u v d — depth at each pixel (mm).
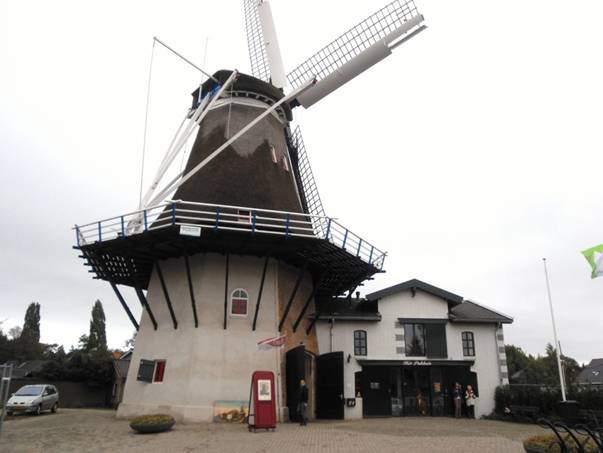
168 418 15789
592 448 9875
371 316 24938
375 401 24188
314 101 25438
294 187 24422
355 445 12867
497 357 25047
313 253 20500
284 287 21719
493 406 23984
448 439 14336
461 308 27141
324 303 25188
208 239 18750
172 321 20250
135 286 22391
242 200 21344
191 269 20641
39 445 13172
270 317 20531
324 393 22109
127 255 20797
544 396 21828
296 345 21578
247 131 23594
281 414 19281
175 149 21641
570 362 61031
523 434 16234
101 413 26016
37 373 43344
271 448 12398
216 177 21891
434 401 24453
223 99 24844
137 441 13719
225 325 19656
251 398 16500
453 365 24766
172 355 19500
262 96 25078
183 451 12086
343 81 24734
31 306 74750
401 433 15672
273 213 20766
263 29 29156
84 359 42750
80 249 19938
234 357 19344
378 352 24734
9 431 16281
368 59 23984
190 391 18359
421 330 25422
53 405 26422
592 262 18891
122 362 43469
